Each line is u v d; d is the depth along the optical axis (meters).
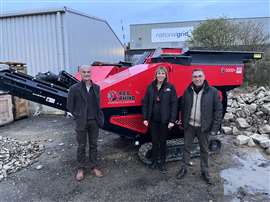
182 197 3.87
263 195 3.89
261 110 7.49
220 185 4.16
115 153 5.44
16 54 10.19
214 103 4.01
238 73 5.25
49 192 4.10
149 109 4.33
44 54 9.84
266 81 13.60
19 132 7.32
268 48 15.22
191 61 4.92
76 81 5.18
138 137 4.95
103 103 4.45
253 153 5.36
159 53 5.18
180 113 4.79
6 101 8.17
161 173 4.57
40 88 4.52
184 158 4.36
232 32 15.45
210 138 5.12
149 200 3.83
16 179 4.50
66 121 8.47
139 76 4.57
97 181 4.37
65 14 9.41
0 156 5.26
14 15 9.85
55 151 5.68
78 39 10.34
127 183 4.28
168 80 4.68
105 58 13.36
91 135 4.40
